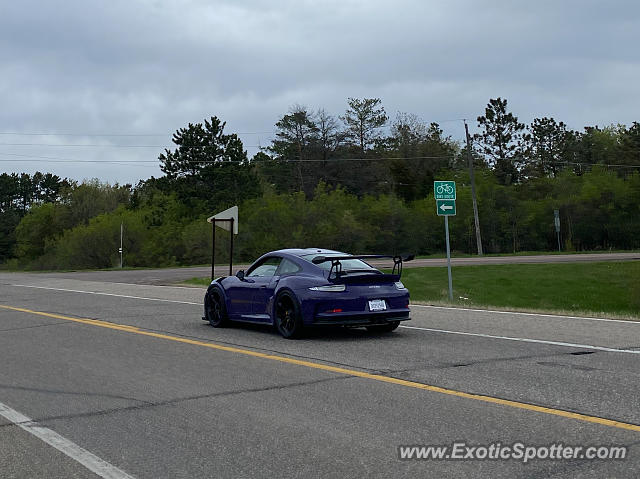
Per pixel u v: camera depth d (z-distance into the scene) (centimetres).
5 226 10719
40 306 1741
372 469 455
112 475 457
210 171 6556
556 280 3328
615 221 6462
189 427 568
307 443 515
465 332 1101
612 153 8488
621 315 1342
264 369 814
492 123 7894
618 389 664
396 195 7831
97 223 7062
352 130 9131
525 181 7575
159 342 1067
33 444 531
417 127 8662
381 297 1038
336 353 916
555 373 747
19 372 838
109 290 2344
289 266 1101
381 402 635
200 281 2775
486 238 6694
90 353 976
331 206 6588
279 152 8638
